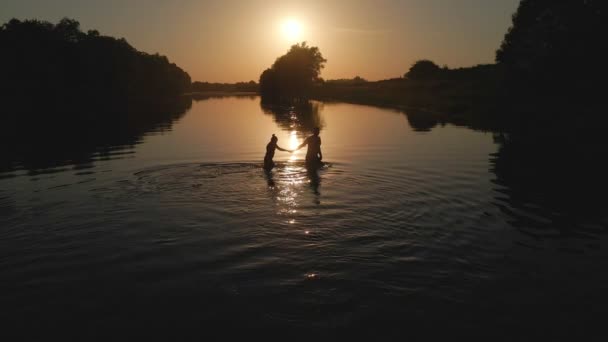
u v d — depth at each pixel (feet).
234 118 141.59
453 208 32.07
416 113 150.92
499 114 116.88
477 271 21.50
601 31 92.63
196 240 25.89
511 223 28.60
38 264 22.76
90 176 44.19
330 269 21.80
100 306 18.52
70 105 217.36
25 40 208.74
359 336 16.24
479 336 16.20
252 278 20.88
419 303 18.54
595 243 24.98
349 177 43.04
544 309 17.95
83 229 27.99
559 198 34.68
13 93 192.54
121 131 95.45
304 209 31.94
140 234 27.02
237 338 16.17
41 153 61.62
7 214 31.12
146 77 378.12
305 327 16.85
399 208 32.09
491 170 46.65
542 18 113.70
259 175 43.93
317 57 389.39
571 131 79.56
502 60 182.39
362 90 365.40
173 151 63.16
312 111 179.93
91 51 255.29
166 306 18.45
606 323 16.89
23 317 17.67
